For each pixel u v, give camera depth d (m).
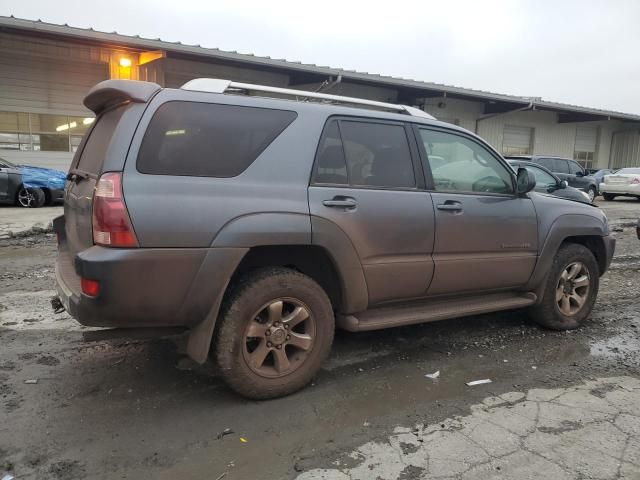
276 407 3.20
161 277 2.79
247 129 3.16
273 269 3.23
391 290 3.65
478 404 3.30
